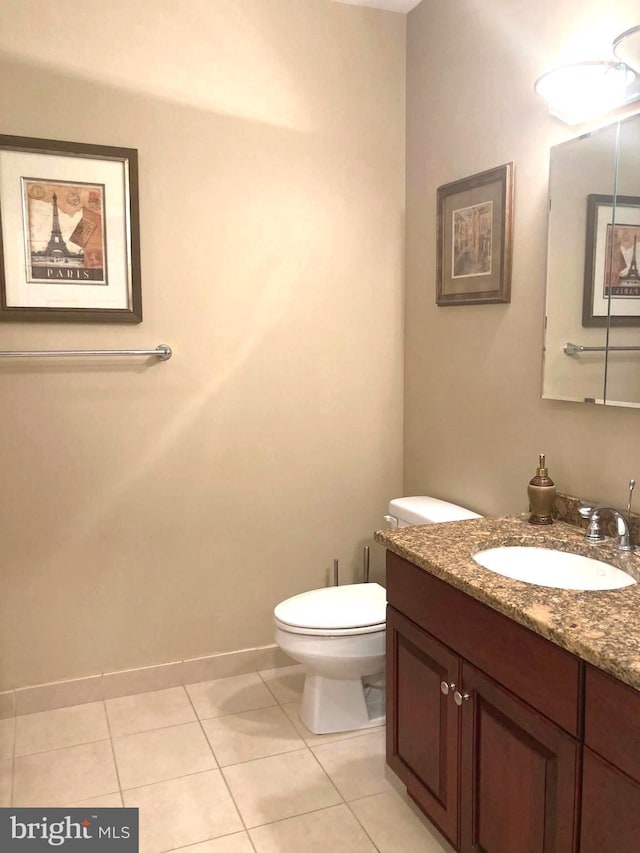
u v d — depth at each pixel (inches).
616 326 73.7
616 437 75.8
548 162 83.1
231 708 102.8
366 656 89.7
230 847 74.7
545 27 82.2
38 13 91.7
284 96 105.3
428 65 105.7
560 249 80.5
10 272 94.0
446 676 69.4
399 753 79.9
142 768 88.4
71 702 103.4
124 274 99.3
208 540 109.0
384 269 114.8
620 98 71.9
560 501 82.4
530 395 88.6
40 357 96.7
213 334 105.5
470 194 96.3
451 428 105.6
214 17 100.1
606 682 49.3
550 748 55.1
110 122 96.6
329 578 117.7
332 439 114.9
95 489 101.7
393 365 117.5
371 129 111.1
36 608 100.7
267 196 106.1
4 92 91.4
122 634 105.9
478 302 96.0
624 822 48.3
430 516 97.8
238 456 109.3
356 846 74.9
